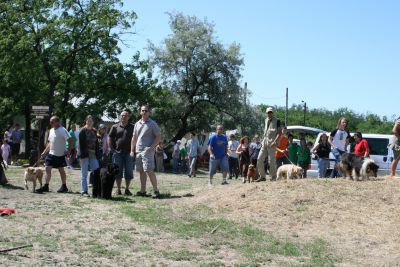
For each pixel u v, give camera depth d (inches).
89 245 305.6
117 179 526.0
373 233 359.3
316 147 619.8
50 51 1254.9
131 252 296.2
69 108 1280.8
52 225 355.3
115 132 527.5
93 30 1251.2
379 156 738.2
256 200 434.9
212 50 1608.0
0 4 1273.4
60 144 526.3
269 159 537.0
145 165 504.1
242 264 280.1
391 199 419.8
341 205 413.1
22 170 810.2
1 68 1250.6
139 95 1320.1
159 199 493.4
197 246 318.0
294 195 434.3
